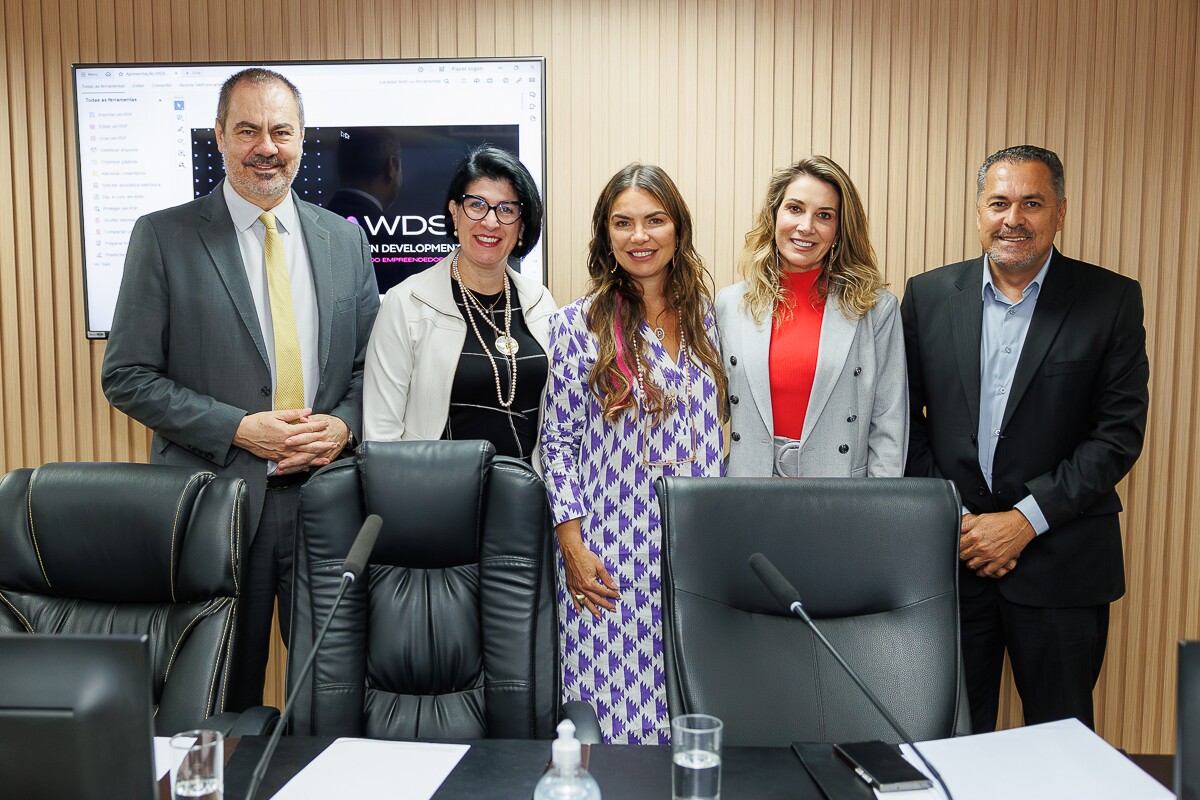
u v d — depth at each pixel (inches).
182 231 98.7
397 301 96.8
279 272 100.0
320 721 67.9
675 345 92.0
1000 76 117.7
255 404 98.3
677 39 119.6
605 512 90.0
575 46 120.0
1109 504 96.8
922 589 62.4
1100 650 99.1
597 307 90.3
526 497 70.8
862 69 119.0
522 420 96.6
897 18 118.2
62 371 126.8
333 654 68.6
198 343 97.8
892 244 120.9
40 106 123.1
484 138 120.1
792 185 91.4
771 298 92.4
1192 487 120.6
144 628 70.6
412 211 121.3
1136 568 122.0
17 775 38.3
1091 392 94.7
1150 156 117.3
